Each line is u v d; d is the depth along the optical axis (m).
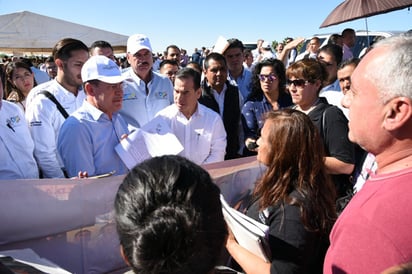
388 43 1.05
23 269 1.23
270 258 1.50
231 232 1.71
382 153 1.07
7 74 4.04
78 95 3.08
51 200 1.78
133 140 2.30
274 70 3.39
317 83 2.53
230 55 4.79
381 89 1.01
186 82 2.81
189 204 0.77
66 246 1.84
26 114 2.77
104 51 4.68
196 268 0.77
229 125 3.75
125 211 0.79
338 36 6.47
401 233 0.91
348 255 1.01
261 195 1.67
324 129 2.29
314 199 1.52
